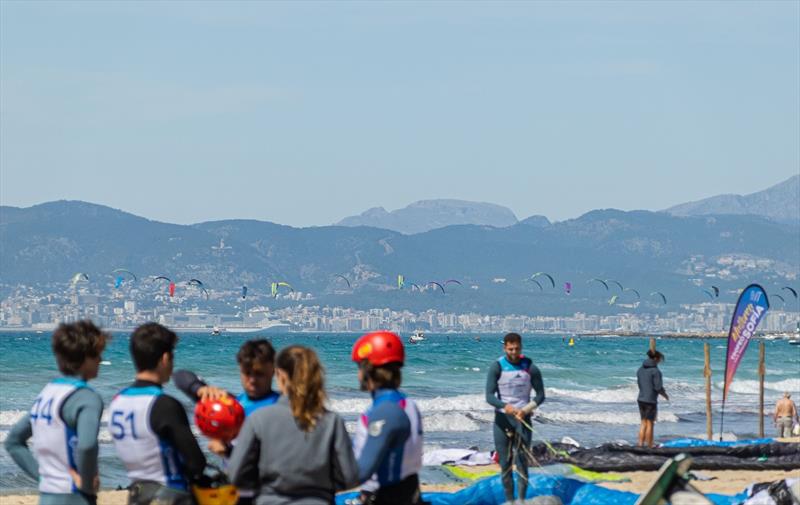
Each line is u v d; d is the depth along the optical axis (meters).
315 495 13.21
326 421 13.30
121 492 35.09
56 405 13.64
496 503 27.17
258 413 13.31
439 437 60.00
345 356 187.75
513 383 26.67
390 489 14.38
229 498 13.66
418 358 186.88
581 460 35.94
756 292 45.97
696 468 36.47
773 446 38.84
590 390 114.88
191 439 13.48
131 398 13.59
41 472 13.85
